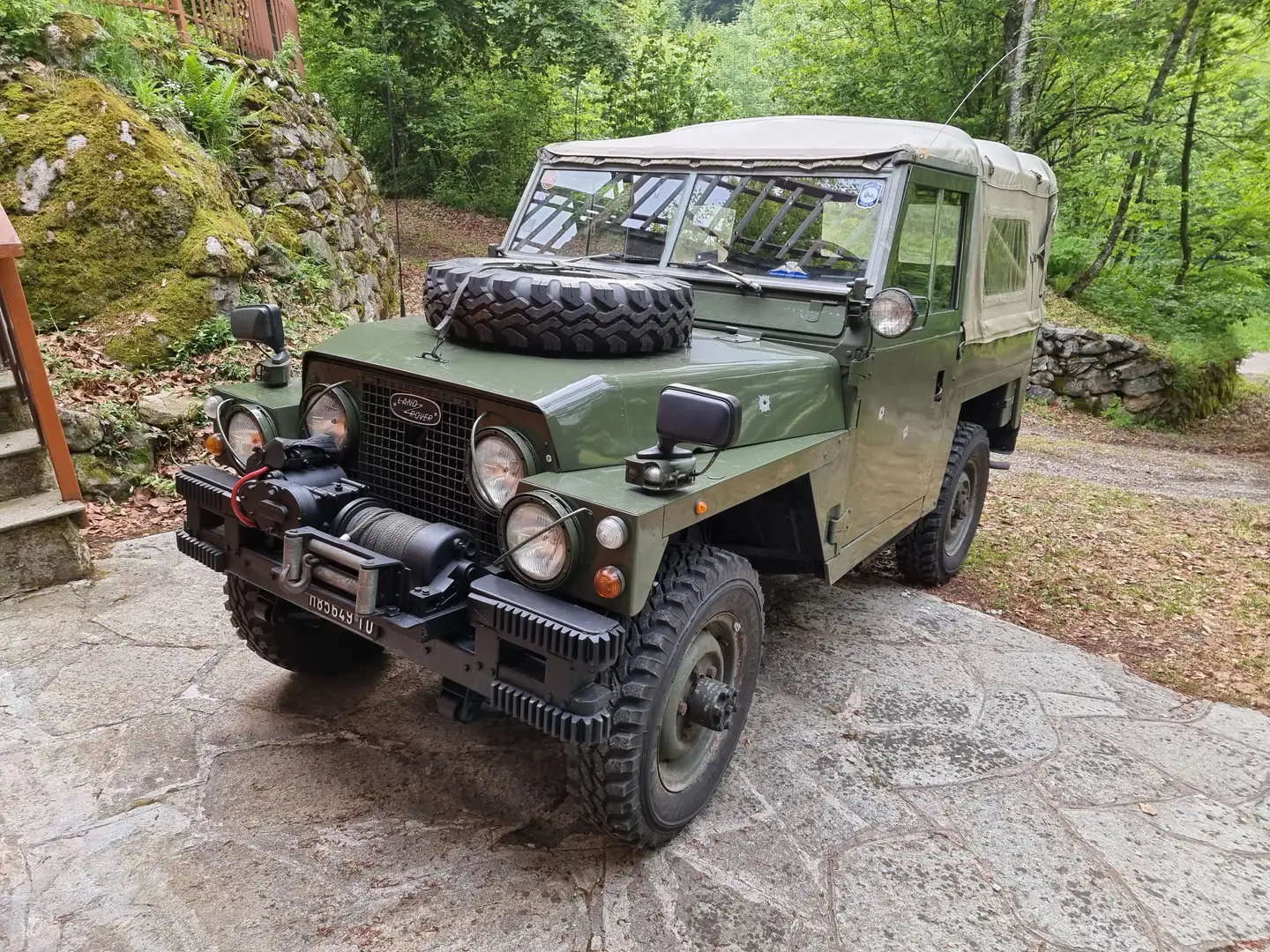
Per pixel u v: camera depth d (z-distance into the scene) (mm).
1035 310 5762
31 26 7129
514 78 17688
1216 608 5312
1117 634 4844
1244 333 25406
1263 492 10016
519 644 2236
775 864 2748
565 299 2656
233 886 2525
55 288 6469
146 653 3781
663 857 2742
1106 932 2586
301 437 3066
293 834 2746
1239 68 15055
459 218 17297
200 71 8172
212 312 6703
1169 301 16562
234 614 3379
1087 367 14992
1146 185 16656
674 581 2586
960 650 4332
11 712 3314
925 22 15570
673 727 2637
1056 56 14461
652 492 2273
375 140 17266
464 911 2471
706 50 18641
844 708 3705
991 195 4477
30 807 2818
